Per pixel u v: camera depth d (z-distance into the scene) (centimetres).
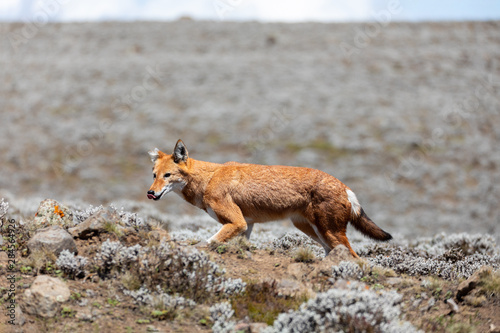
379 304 1973
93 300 2120
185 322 2031
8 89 14362
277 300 2216
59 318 1952
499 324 2123
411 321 2133
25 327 1880
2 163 11338
